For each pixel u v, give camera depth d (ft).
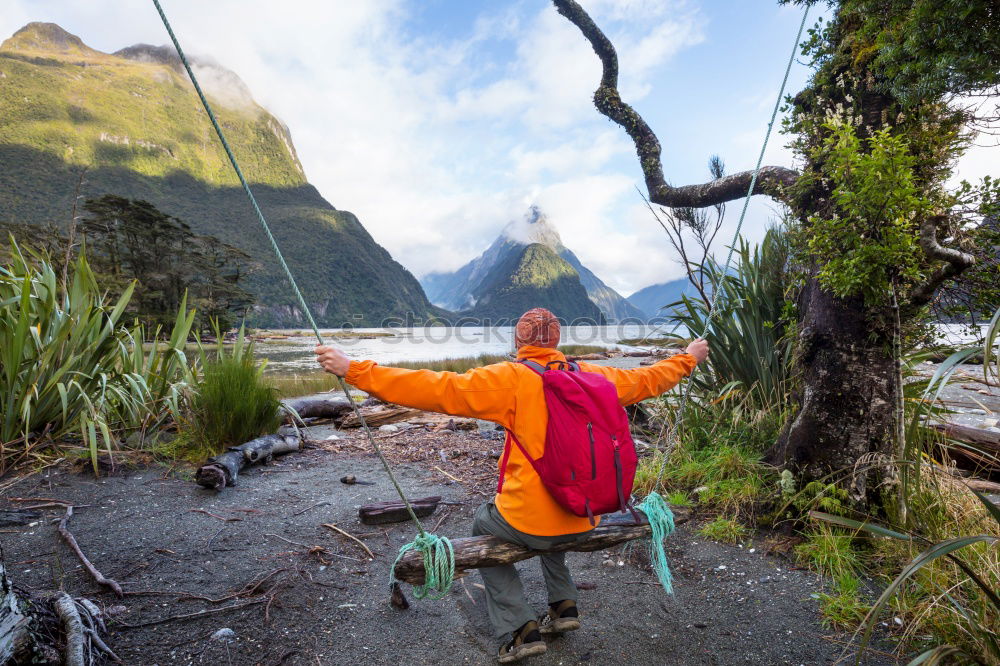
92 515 11.21
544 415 6.12
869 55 9.66
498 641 7.59
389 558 10.16
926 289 9.50
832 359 10.05
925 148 9.77
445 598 8.77
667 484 13.17
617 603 8.59
